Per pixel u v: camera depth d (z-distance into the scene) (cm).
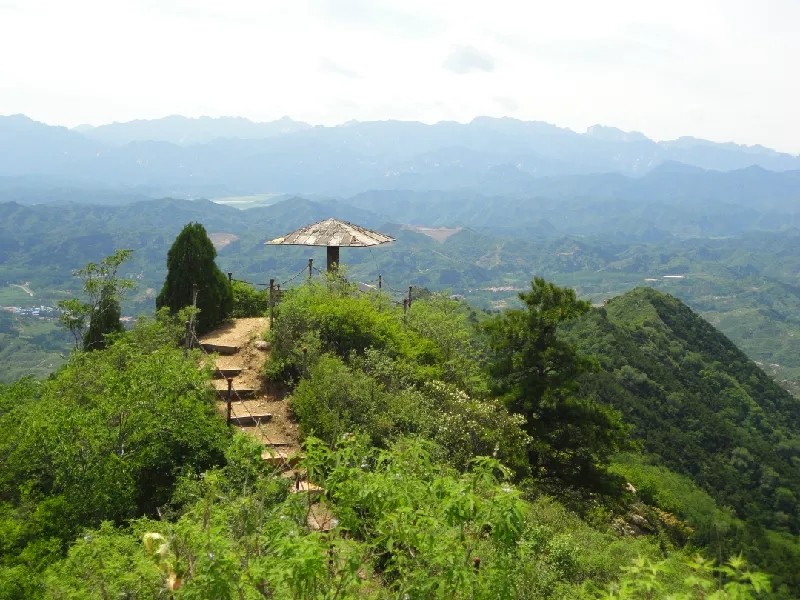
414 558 467
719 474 3747
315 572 370
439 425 1156
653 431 3994
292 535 423
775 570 2117
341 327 1390
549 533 975
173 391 939
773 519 3422
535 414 1733
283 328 1360
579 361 1769
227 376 1286
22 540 734
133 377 923
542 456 1681
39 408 940
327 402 1094
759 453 4053
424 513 459
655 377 4634
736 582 361
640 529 1745
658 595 436
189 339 1355
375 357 1300
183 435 885
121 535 651
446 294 2008
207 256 1558
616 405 4141
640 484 2431
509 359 1791
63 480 794
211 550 404
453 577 418
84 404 1023
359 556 424
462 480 477
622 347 4894
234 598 398
